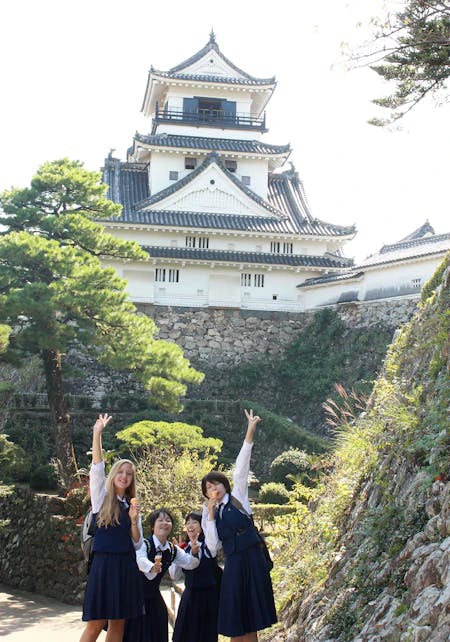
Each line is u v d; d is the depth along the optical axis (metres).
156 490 24.88
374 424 13.23
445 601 7.21
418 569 8.16
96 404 39.81
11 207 32.00
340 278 44.69
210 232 47.94
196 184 49.66
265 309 47.78
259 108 58.50
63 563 26.05
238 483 8.70
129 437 27.23
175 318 46.75
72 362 43.66
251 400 45.31
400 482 10.40
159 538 9.02
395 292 41.41
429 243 41.72
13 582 28.81
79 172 32.16
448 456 9.41
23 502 29.94
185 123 53.69
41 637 19.38
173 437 27.09
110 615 8.03
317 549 12.33
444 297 13.90
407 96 14.86
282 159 53.78
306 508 16.22
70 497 27.08
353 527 11.29
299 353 46.16
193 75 54.34
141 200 50.84
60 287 28.47
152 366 29.86
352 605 9.20
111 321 29.48
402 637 7.40
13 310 27.41
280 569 13.68
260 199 50.22
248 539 8.49
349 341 43.69
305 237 48.97
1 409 33.91
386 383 14.09
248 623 8.27
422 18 13.34
